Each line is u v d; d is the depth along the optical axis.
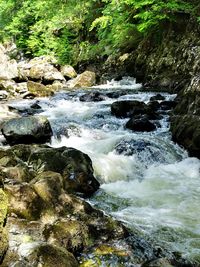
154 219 5.30
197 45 13.79
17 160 6.18
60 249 4.00
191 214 5.49
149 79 15.81
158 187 6.62
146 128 9.23
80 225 4.60
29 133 8.08
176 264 4.09
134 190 6.46
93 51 21.70
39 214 4.65
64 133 8.80
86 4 22.23
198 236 4.84
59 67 20.80
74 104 12.80
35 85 15.06
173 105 10.86
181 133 8.27
